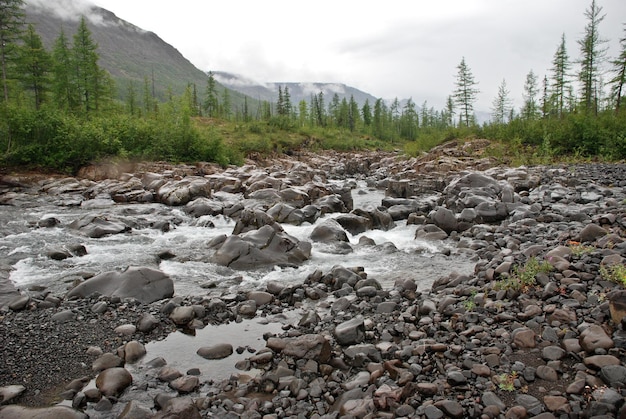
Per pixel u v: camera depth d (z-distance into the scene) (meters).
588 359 5.65
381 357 6.97
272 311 9.62
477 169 33.09
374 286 10.55
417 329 7.84
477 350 6.48
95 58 55.78
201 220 19.69
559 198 18.73
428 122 130.75
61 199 24.28
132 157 35.78
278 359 7.21
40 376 6.73
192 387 6.39
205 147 40.78
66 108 48.81
